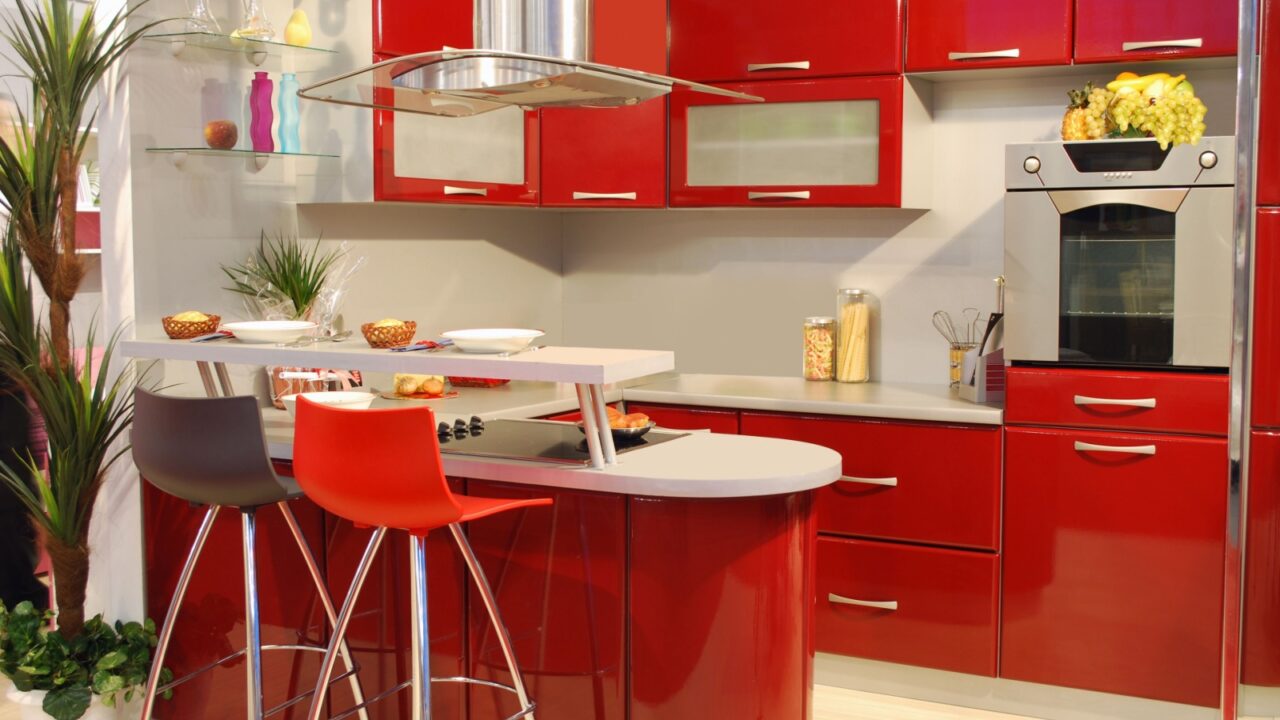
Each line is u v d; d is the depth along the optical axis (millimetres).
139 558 3678
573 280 5273
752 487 2740
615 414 3281
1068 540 3801
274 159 3996
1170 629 3711
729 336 4973
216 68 3801
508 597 3037
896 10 4137
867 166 4234
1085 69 4168
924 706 3998
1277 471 3574
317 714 2857
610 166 4488
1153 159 3654
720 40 4395
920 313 4617
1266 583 3609
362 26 3857
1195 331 3650
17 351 3359
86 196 3604
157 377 3674
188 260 3717
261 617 3436
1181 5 3793
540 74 2799
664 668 2859
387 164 3871
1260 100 3545
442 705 3160
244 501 2912
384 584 3219
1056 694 3879
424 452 2564
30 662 3377
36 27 3484
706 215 4980
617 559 2885
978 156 4465
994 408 3895
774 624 2846
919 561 3982
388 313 4410
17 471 3639
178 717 3607
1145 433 3699
